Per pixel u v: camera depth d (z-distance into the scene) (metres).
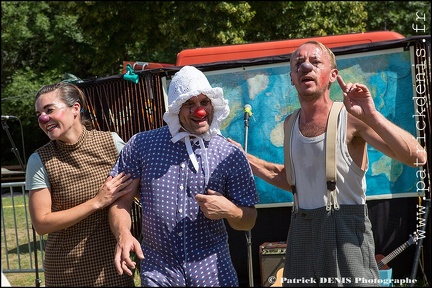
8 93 16.12
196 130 3.16
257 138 5.70
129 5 14.57
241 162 3.22
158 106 5.77
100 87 5.81
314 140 3.21
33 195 3.36
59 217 3.25
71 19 16.75
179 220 3.12
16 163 15.78
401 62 5.43
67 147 3.39
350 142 3.20
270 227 5.70
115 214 3.23
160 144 3.23
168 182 3.16
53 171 3.36
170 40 15.89
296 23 15.49
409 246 5.44
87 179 3.38
